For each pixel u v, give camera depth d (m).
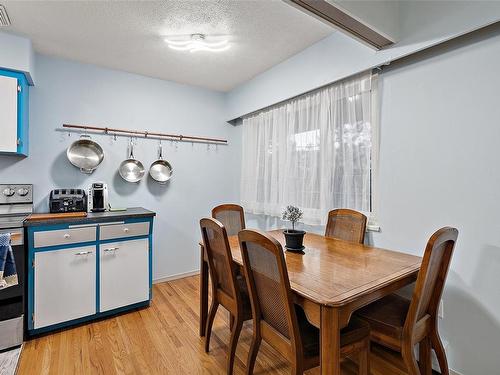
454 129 1.72
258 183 3.32
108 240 2.45
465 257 1.67
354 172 2.27
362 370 1.40
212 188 3.75
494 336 1.56
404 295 1.97
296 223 2.91
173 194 3.45
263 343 2.10
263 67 2.99
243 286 1.97
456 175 1.71
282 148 2.96
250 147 3.50
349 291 1.23
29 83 2.54
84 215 2.43
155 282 3.32
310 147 2.64
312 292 1.22
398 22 1.86
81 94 2.86
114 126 3.04
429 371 1.54
